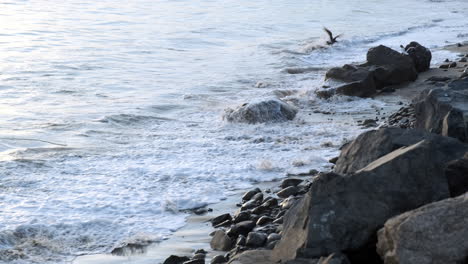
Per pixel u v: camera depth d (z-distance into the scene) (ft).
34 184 61.16
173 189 60.49
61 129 86.07
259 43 173.06
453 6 278.26
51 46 163.43
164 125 88.99
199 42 174.29
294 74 130.41
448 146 44.04
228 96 109.40
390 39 183.21
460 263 29.40
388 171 36.42
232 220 51.93
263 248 43.62
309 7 260.01
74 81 122.11
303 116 92.84
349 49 166.71
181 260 44.62
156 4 255.91
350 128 84.48
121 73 131.13
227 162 69.10
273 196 57.93
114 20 213.87
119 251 47.44
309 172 65.26
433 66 130.82
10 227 50.37
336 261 32.17
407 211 34.50
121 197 58.03
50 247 47.88
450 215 30.45
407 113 86.84
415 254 30.07
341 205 35.55
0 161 67.87
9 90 112.37
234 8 250.57
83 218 52.95
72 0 258.37
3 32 182.80
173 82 122.21
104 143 78.64
